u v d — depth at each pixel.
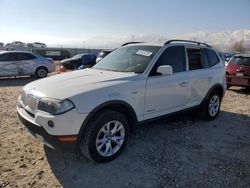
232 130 5.77
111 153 4.08
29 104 3.93
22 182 3.53
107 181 3.59
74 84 3.98
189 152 4.55
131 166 3.99
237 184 3.62
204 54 6.09
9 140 4.84
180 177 3.74
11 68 14.57
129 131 4.37
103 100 3.85
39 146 4.60
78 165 3.98
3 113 6.62
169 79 4.94
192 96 5.61
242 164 4.19
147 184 3.55
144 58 4.90
